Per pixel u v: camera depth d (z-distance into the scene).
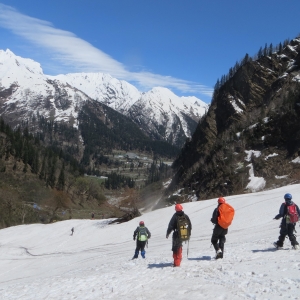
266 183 71.81
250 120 98.00
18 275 27.00
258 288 7.13
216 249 11.20
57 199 104.56
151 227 34.50
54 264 27.94
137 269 12.12
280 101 92.44
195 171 99.19
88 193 122.25
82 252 31.55
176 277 9.27
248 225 25.70
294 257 10.09
